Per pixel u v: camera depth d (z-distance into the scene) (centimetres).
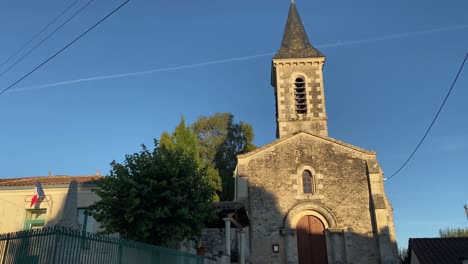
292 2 3269
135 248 856
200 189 1401
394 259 2048
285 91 2755
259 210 2144
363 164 2217
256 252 2067
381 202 2088
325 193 2167
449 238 2598
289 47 3000
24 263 622
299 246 2100
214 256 1473
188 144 2512
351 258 2034
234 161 3525
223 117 3731
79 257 660
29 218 1930
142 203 1318
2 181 2155
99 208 1365
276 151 2256
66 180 2047
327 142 2267
